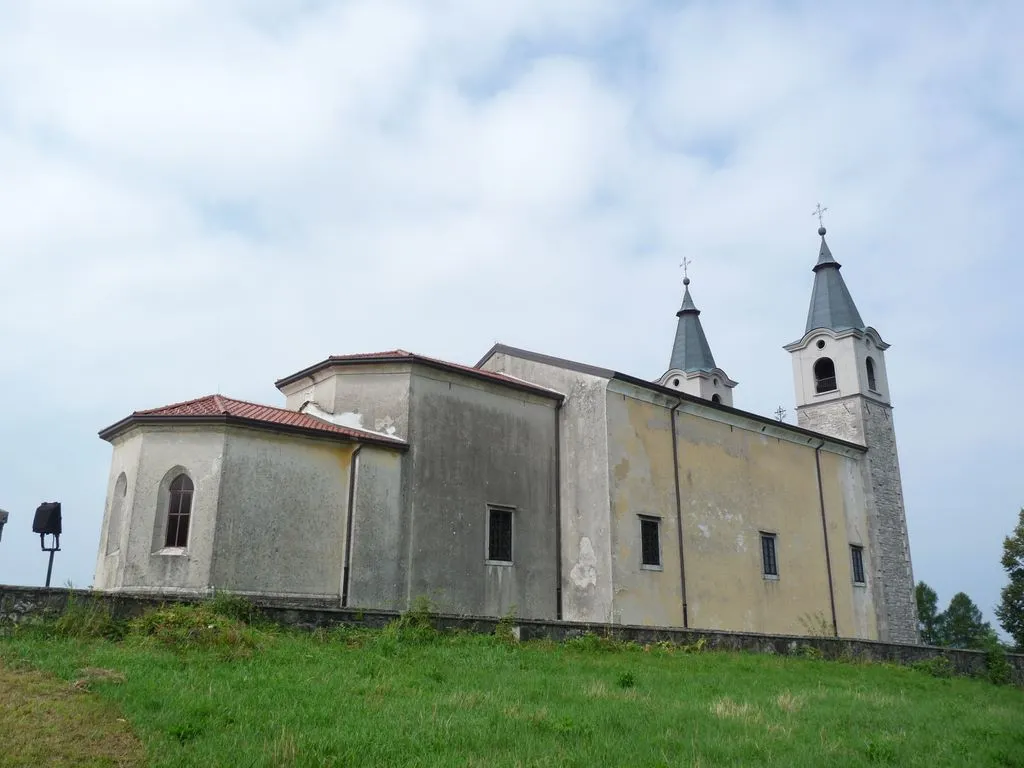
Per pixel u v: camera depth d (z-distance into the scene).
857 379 39.84
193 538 19.56
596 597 25.19
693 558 28.19
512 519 25.23
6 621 13.38
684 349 47.91
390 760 9.12
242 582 19.70
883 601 36.84
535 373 28.92
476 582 23.70
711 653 20.52
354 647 15.62
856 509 37.50
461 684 13.36
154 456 20.28
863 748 11.38
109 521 21.44
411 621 17.38
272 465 20.81
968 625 77.56
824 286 42.69
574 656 17.64
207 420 20.19
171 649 13.51
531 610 24.98
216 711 10.29
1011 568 52.56
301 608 16.22
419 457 23.19
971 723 14.45
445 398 24.33
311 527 21.05
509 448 25.70
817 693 16.05
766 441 33.38
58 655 12.17
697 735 11.08
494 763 9.11
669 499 27.91
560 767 9.21
